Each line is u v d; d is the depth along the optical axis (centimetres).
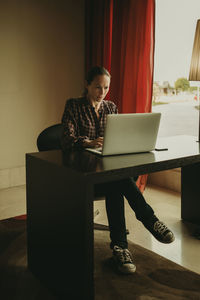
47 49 403
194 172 277
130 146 203
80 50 429
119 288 191
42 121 412
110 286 193
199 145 244
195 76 249
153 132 206
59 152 211
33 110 403
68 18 413
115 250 210
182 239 254
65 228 174
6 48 374
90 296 167
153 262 219
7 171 392
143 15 340
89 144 219
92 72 229
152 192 366
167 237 201
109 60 383
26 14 382
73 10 415
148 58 340
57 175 176
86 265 163
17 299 183
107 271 209
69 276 174
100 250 236
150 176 397
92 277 166
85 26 422
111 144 196
